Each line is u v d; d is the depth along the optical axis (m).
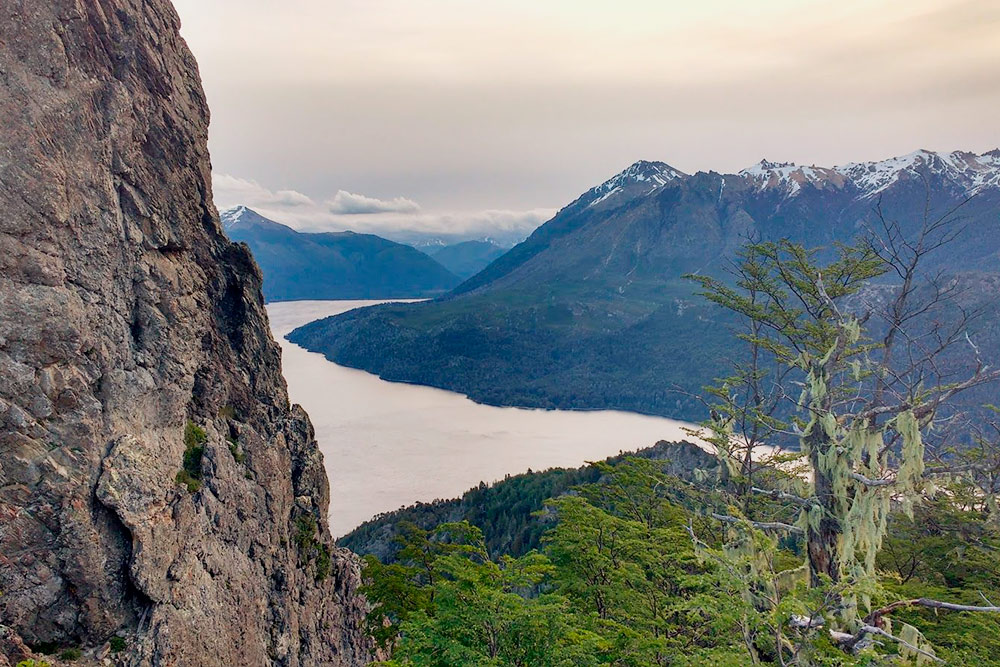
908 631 21.78
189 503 21.47
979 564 30.22
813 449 28.42
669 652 21.94
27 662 15.98
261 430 28.50
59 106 19.36
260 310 29.84
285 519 28.80
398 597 32.09
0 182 17.94
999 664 21.05
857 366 28.25
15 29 18.70
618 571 27.36
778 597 21.28
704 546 26.75
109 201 21.00
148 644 18.61
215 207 28.23
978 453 28.67
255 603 24.41
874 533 24.66
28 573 17.45
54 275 18.69
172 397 22.41
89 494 18.42
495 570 22.08
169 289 23.27
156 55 24.09
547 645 19.66
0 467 17.36
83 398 18.84
